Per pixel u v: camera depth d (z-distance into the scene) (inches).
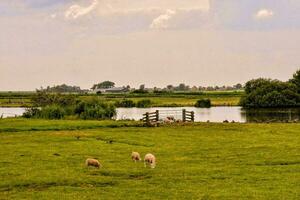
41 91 5029.5
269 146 2319.1
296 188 1446.9
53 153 2121.1
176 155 2082.9
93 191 1428.4
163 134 2918.3
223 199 1332.4
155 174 1660.9
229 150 2212.1
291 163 1871.3
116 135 2854.3
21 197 1364.4
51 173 1670.8
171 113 5521.7
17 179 1576.0
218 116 5438.0
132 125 3462.1
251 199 1330.0
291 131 3053.6
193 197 1353.3
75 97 5022.1
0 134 2928.2
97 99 4680.1
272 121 4133.9
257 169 1739.7
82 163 1868.8
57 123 3543.3
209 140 2610.7
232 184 1505.9
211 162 1900.8
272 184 1502.2
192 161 1926.7
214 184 1507.1
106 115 4429.1
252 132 3016.7
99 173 1681.8
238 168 1766.7
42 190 1449.3
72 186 1502.2
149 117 3976.4
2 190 1455.5
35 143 2486.5
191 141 2573.8
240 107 7770.7
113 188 1464.1
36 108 4495.6
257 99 7775.6
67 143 2488.9
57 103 4872.0
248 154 2081.7
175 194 1385.3
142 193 1402.6
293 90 7824.8
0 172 1691.7
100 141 2583.7
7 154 2094.0
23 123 3543.3
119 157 2020.2
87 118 4330.7
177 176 1626.5
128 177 1626.5
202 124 3558.1
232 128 3267.7
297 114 5743.1
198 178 1593.3
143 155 2076.8
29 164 1846.7
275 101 7682.1
